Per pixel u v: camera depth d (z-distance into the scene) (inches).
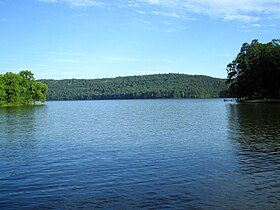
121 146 1200.8
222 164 876.0
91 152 1087.6
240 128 1663.4
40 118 2795.3
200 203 586.9
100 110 4434.1
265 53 4798.2
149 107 5083.7
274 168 824.3
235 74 5201.8
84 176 781.9
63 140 1384.1
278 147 1104.2
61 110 4500.5
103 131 1717.5
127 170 829.8
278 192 637.9
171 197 620.4
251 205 574.2
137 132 1638.8
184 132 1590.8
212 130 1631.4
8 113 3545.8
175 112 3408.0
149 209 564.7
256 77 4724.4
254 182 706.2
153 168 844.6
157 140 1334.9
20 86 5748.0
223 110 3326.8
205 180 727.1
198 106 4771.2
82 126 2031.3
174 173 791.7
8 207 585.3
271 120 2009.1
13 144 1282.0
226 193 636.7
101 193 652.7
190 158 958.4
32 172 829.8
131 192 653.9
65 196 639.1
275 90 4697.3
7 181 749.9
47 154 1062.4
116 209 568.1
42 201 613.9
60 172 825.5
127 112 3737.7
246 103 4675.2
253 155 983.0
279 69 4471.0
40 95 6043.3
